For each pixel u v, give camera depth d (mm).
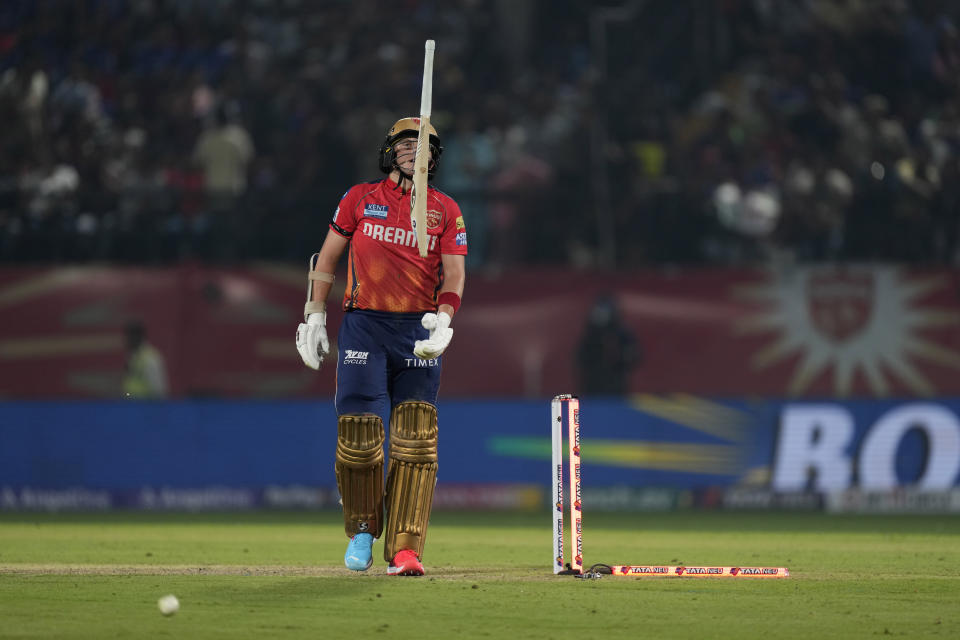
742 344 59875
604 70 72625
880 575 24047
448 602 19172
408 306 22625
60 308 58594
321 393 59250
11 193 61250
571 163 65875
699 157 67250
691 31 73062
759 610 18750
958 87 71938
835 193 63281
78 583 21469
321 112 68875
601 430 56719
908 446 56344
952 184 66062
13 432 55625
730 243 62781
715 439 56719
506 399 59000
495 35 74312
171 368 58781
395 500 22703
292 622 17156
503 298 59469
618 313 59562
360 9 73562
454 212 22891
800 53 72812
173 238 60688
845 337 60094
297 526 43844
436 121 68500
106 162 67125
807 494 56406
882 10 72750
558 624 17219
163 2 73188
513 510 56094
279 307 59344
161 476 56062
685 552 31234
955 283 60688
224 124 66750
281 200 61000
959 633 16781
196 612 18016
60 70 71000
